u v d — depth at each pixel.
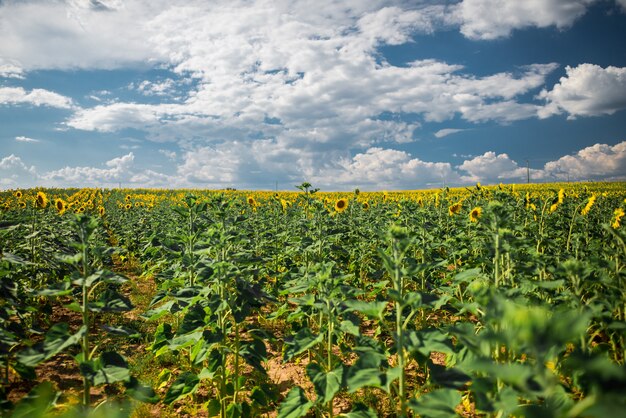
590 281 3.38
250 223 10.74
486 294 2.62
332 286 3.97
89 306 3.16
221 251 4.89
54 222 9.80
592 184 43.69
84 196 18.81
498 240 3.62
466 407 4.12
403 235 3.04
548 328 1.57
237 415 3.84
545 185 42.50
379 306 2.82
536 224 8.02
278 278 7.60
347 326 3.43
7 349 3.52
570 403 2.44
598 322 4.00
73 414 2.41
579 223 7.72
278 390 4.94
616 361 3.85
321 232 6.54
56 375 5.20
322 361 3.90
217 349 3.99
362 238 9.12
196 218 6.38
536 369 1.59
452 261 7.68
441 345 2.54
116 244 15.16
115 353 3.17
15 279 6.24
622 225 6.37
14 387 4.75
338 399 4.71
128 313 7.86
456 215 9.38
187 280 5.86
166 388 5.04
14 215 8.08
